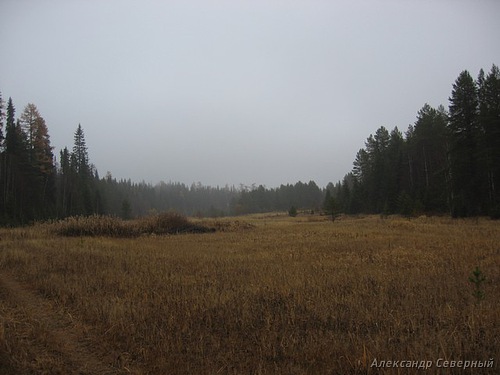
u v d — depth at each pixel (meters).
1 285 7.85
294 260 11.18
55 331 5.46
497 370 4.03
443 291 6.93
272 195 128.25
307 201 122.38
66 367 4.32
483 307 5.77
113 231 20.50
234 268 9.72
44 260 10.35
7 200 35.97
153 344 4.89
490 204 33.81
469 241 14.38
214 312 6.18
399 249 12.82
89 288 7.46
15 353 4.44
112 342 4.99
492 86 36.75
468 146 37.94
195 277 8.62
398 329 5.20
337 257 11.72
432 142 52.59
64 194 51.50
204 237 20.28
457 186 37.97
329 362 4.32
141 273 8.88
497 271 8.67
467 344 4.59
